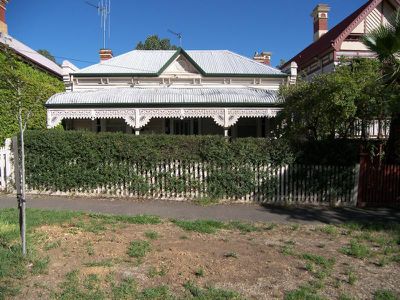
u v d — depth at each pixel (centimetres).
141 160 1080
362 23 2064
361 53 2066
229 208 998
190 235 709
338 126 1155
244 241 680
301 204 1063
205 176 1070
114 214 893
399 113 1021
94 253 578
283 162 1057
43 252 573
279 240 699
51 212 856
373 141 1115
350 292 474
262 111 1677
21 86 596
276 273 525
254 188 1064
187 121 2059
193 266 538
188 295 452
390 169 1059
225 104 1672
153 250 603
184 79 2031
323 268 550
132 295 448
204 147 1063
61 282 476
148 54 2306
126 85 2022
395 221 886
